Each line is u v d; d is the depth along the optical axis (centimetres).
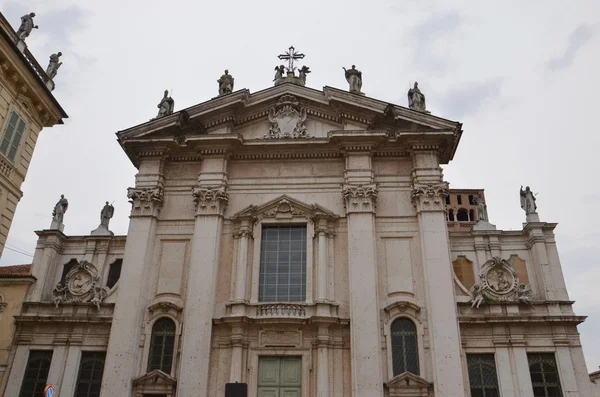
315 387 1864
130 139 2298
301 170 2284
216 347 1952
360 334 1900
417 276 2042
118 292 2048
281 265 2119
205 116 2353
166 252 2159
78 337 2216
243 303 1988
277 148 2292
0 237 1967
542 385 2294
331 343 1933
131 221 2184
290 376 1911
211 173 2252
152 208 2203
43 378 2177
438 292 1964
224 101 2347
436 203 2127
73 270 2341
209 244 2103
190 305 1992
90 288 2300
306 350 1922
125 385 1878
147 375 1903
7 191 2016
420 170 2192
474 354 2309
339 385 1877
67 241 3012
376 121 2309
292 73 2602
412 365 1902
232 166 2319
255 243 2139
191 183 2292
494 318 2323
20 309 2298
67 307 2273
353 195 2153
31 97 2142
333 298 2017
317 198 2217
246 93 2353
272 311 1988
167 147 2302
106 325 2225
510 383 2225
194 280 2036
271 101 2403
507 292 2386
